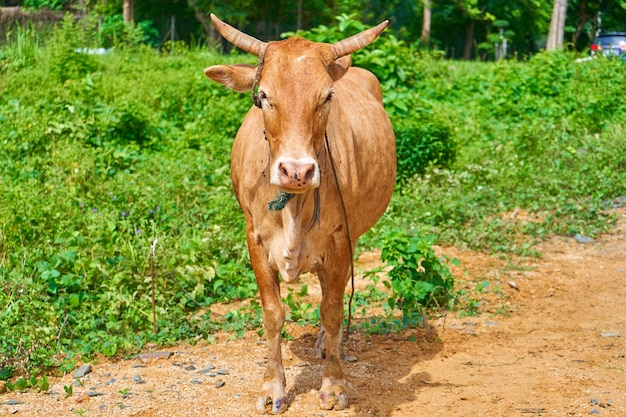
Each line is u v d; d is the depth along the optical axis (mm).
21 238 6789
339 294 4645
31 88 11953
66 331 5727
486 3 34094
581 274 7711
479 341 5879
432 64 17453
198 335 5902
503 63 16266
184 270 6648
